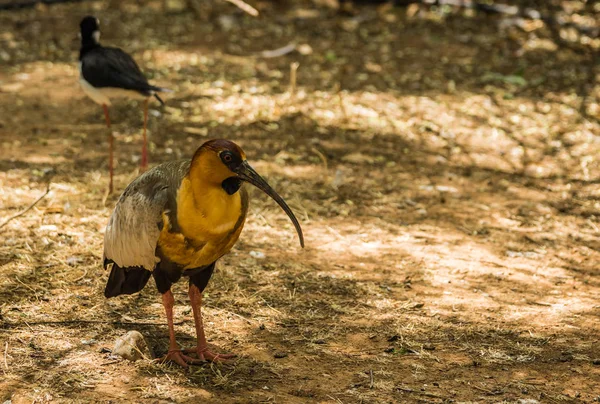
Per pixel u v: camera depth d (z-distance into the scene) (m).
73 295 9.13
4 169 12.94
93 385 7.37
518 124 16.25
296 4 23.47
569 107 17.17
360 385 7.63
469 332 8.78
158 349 8.15
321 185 13.11
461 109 16.84
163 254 7.46
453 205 12.64
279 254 10.59
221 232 7.30
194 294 7.94
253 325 8.75
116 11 22.50
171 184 7.36
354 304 9.35
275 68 18.84
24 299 8.94
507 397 7.49
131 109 16.09
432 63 19.55
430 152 14.80
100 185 12.49
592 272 10.60
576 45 20.78
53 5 22.67
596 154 14.95
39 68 18.30
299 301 9.35
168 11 22.61
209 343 8.31
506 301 9.60
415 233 11.53
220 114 16.06
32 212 11.27
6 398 7.07
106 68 11.71
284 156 14.21
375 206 12.44
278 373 7.79
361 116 16.23
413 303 9.42
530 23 22.06
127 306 8.99
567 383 7.80
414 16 22.70
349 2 23.20
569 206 12.86
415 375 7.86
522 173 14.13
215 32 21.20
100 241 10.52
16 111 15.72
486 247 11.20
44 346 8.00
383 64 19.38
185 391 7.39
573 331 8.90
